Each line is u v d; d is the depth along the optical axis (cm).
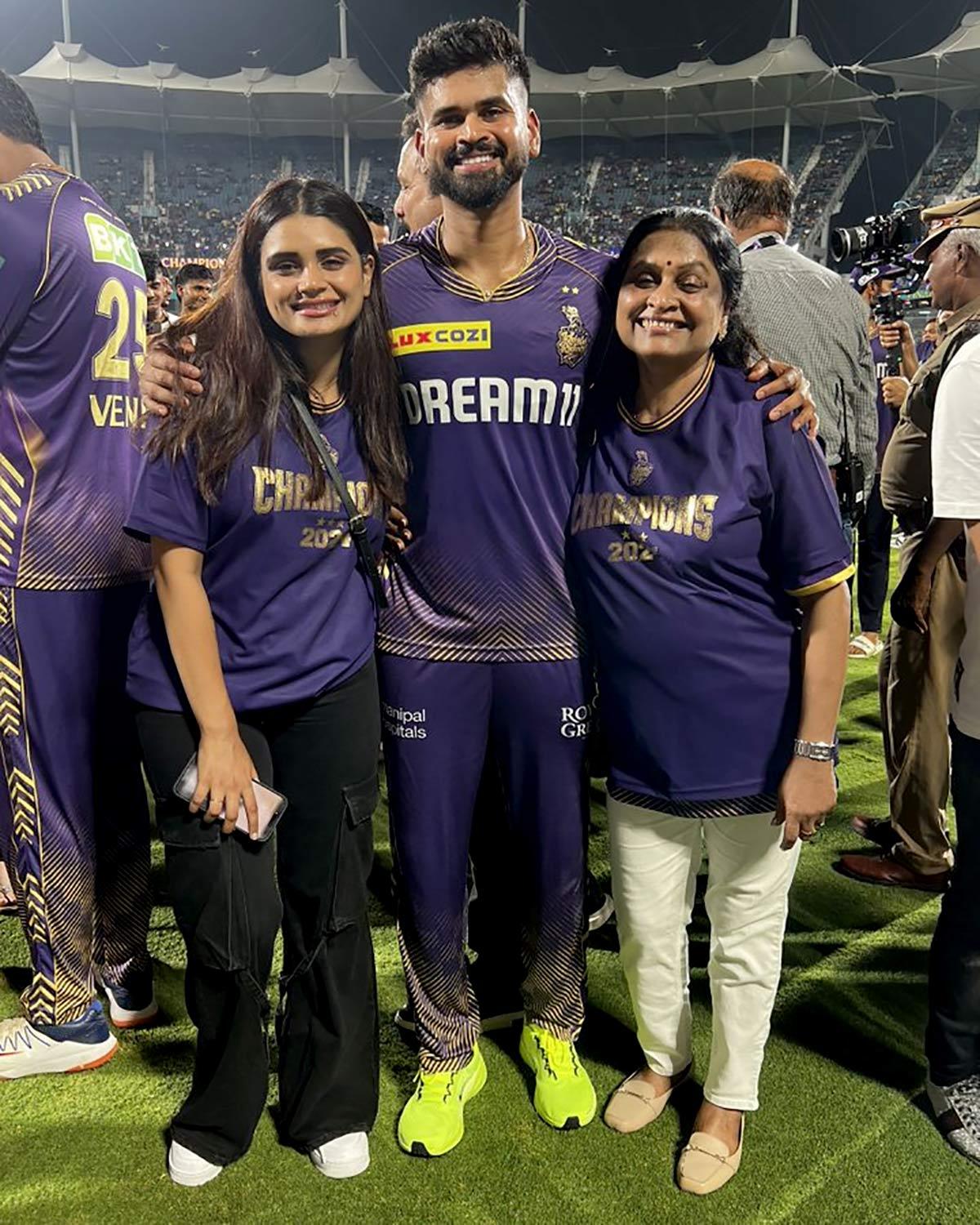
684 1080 180
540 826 170
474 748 167
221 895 145
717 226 138
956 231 225
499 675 163
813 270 239
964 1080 168
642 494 147
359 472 149
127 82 2672
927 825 250
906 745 248
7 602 171
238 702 146
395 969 221
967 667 158
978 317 217
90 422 172
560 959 175
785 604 150
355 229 138
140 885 195
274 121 2919
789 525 143
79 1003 184
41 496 169
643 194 2884
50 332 165
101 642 181
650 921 163
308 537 144
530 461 155
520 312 151
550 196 2922
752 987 158
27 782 177
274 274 135
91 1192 156
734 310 143
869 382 251
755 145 2898
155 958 222
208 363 138
